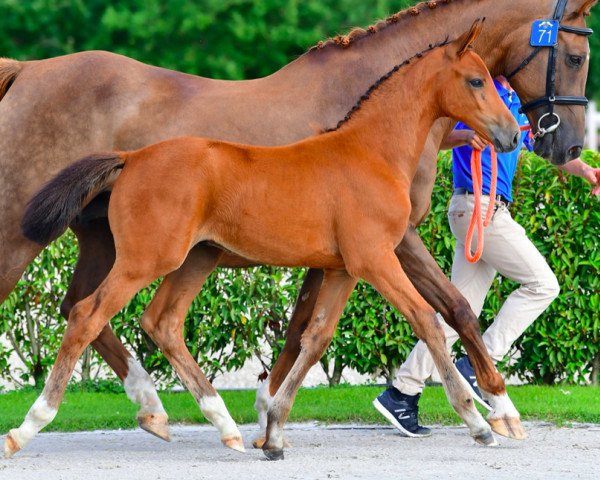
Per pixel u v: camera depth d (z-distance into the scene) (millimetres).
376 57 10766
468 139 10695
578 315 13852
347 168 9445
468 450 10070
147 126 10453
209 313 13938
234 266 10750
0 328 14117
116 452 10211
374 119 9641
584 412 11898
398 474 8734
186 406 12867
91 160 9438
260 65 33094
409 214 9625
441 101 9789
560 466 9109
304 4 32906
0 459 9516
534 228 13844
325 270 9859
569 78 10945
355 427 11797
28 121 10422
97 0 32469
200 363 14211
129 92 10516
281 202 9344
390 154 9633
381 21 10922
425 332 9406
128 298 9328
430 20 10953
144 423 10758
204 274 10164
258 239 9422
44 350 14422
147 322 10031
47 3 32188
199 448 10508
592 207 13742
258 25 32156
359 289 13930
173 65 32000
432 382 14953
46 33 32906
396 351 14289
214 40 32406
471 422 9797
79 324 9281
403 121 9703
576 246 13797
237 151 9422
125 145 10477
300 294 10820
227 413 9969
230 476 8664
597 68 36812
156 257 9242
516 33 10984
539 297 11383
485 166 11234
